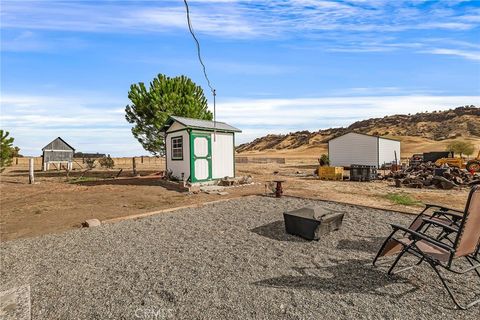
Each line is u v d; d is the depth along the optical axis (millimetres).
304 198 10586
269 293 3656
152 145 22578
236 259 4875
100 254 5223
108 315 3242
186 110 21078
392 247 4285
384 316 3115
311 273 4262
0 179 21109
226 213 8438
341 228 6625
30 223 7863
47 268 4641
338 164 34375
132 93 21781
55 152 32719
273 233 6398
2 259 5066
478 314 3158
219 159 16688
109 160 29375
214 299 3527
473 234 3537
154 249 5441
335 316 3117
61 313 3305
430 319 3066
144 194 12859
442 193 13422
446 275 4117
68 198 12000
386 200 11047
